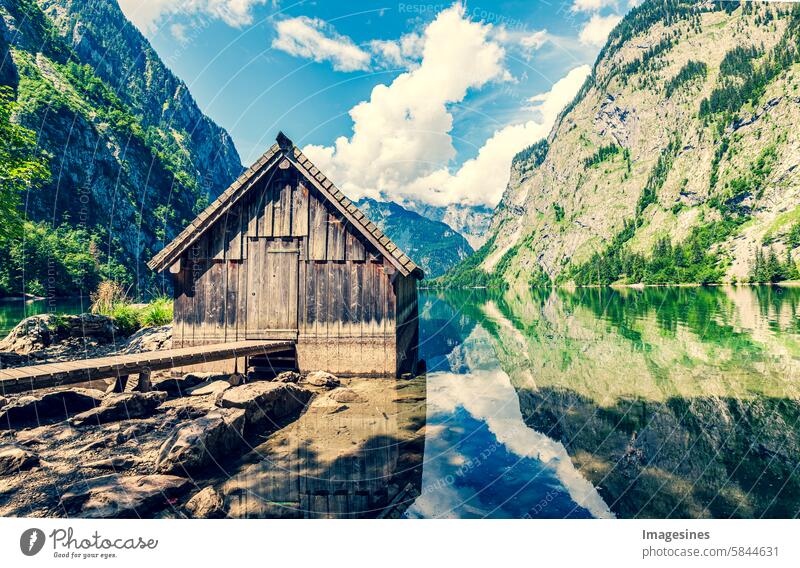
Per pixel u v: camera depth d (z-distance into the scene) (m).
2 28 98.00
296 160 12.41
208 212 12.52
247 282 12.54
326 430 8.11
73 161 98.75
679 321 26.64
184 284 12.70
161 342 14.60
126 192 110.94
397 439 7.67
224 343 11.70
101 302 20.30
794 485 5.75
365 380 12.08
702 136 183.00
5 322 27.94
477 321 30.72
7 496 5.17
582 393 10.75
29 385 7.29
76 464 6.11
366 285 12.24
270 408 8.61
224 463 6.56
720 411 8.95
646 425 8.30
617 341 19.00
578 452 7.09
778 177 144.88
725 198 155.75
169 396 9.73
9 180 15.46
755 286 88.44
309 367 12.32
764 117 165.50
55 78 113.50
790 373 11.98
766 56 187.62
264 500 5.45
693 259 134.88
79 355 14.05
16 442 6.72
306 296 12.41
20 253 60.09
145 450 6.68
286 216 12.48
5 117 14.81
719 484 5.91
